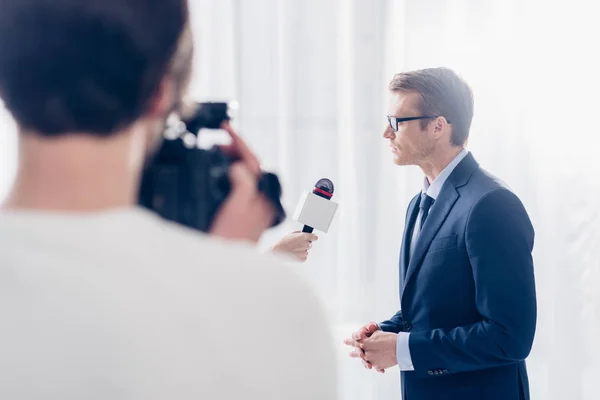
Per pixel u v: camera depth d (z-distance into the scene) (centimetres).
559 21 279
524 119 280
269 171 56
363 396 275
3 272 38
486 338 148
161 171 51
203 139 56
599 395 293
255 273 43
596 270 287
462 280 156
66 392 36
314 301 45
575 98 281
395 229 278
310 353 43
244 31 267
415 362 157
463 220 156
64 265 38
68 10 39
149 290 39
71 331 37
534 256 287
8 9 39
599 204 284
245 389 40
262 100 270
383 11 274
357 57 273
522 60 279
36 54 39
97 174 41
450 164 168
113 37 40
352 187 276
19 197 41
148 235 41
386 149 276
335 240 278
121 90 40
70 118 40
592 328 289
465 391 157
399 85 173
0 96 40
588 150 283
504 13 277
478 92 279
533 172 284
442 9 277
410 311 165
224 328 40
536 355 291
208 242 44
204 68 266
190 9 45
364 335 172
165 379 38
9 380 36
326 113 274
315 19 271
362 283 279
